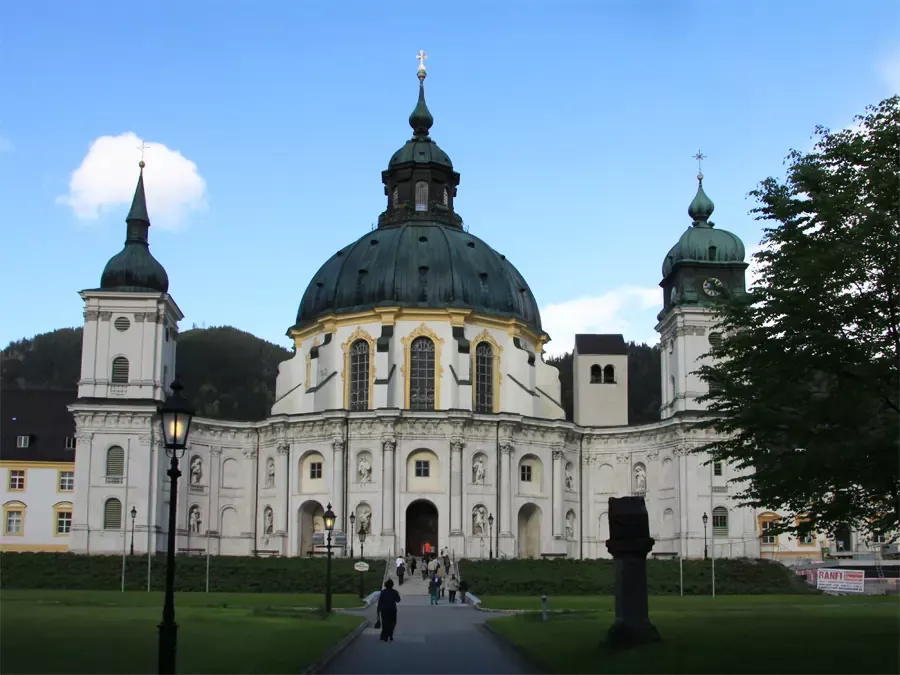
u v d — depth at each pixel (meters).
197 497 120.56
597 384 136.62
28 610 53.06
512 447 118.19
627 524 39.25
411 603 82.12
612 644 38.62
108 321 114.44
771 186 47.03
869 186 44.03
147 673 31.59
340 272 127.06
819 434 40.22
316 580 94.88
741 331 48.88
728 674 31.55
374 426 115.00
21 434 132.12
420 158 135.25
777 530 46.91
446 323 121.06
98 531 110.75
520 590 93.62
